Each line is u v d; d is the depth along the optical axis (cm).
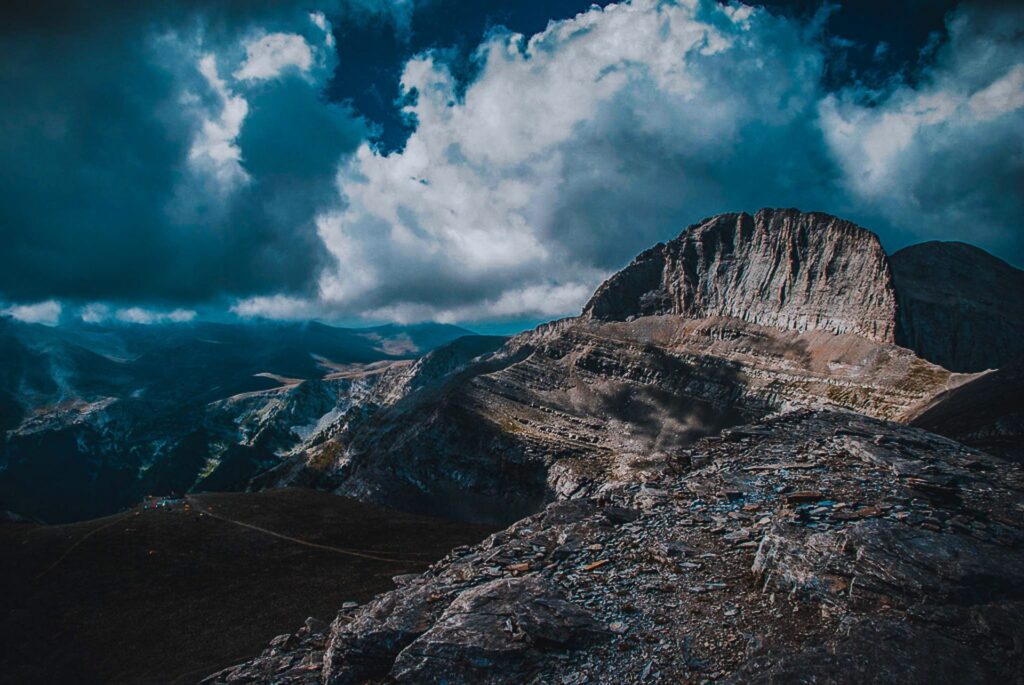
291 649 2025
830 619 1370
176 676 4650
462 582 1889
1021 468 2219
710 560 1780
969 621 1268
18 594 6794
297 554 8600
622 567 1828
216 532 9300
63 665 5141
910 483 2033
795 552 1627
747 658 1276
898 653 1173
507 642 1465
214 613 6253
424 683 1397
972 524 1747
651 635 1445
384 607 1847
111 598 6781
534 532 2253
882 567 1484
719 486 2339
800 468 2373
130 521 9519
